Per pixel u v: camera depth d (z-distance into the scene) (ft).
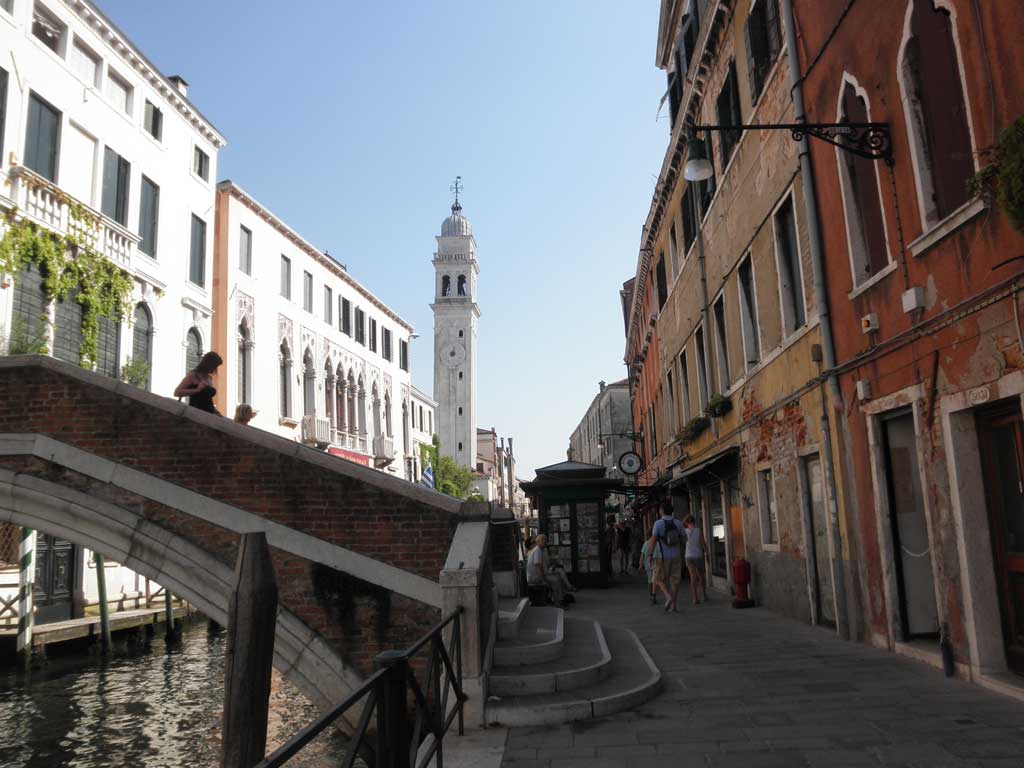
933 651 23.91
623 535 90.58
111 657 52.95
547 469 69.41
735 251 43.96
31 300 55.72
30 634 48.73
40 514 27.58
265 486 26.68
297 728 33.50
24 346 50.44
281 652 25.36
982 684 20.54
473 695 20.21
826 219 30.37
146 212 70.64
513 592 39.75
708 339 51.88
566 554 66.59
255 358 89.40
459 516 25.90
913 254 23.26
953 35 20.21
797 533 35.88
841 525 29.71
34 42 56.75
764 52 37.32
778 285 36.52
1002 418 20.30
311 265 106.42
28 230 54.95
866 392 27.07
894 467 26.55
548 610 37.40
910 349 23.79
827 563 32.94
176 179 75.15
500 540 40.27
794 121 32.37
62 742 32.32
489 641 23.67
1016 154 16.05
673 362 68.59
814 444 32.63
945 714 18.31
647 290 87.86
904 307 23.79
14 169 54.13
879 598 27.09
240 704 15.46
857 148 26.23
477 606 20.99
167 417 27.53
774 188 36.22
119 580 63.82
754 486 42.98
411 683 14.52
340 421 114.62
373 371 129.59
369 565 25.73
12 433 27.89
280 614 25.57
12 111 54.39
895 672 23.26
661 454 80.38
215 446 27.12
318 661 25.16
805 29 31.19
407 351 151.12
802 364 33.86
